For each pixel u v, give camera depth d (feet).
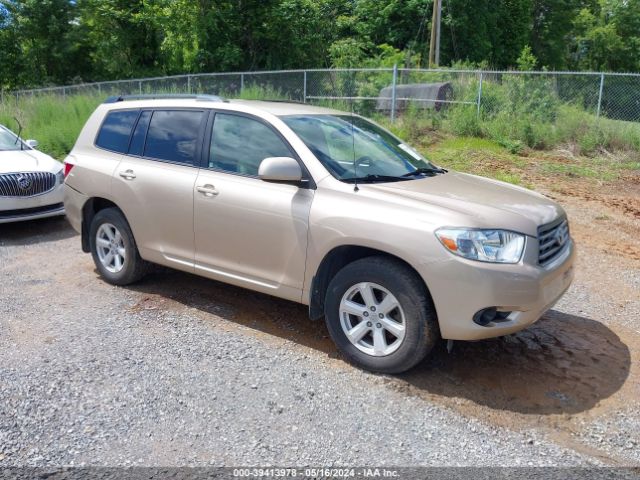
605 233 26.61
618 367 14.11
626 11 156.35
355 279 13.34
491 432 11.31
